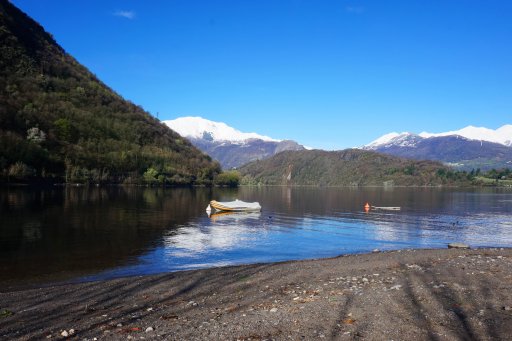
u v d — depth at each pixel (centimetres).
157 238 3684
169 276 2156
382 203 9625
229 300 1553
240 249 3272
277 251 3219
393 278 1819
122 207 6794
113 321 1286
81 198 8581
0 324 1295
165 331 1141
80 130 18525
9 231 3841
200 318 1270
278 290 1697
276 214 6562
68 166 14375
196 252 3088
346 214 6625
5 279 2181
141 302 1584
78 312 1440
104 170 15875
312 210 7444
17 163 12075
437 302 1356
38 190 11150
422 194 15275
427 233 4397
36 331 1207
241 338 1059
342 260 2558
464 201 10562
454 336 1036
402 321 1159
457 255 2606
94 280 2183
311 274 2069
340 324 1148
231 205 6831
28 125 15775
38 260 2680
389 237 4069
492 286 1597
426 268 2058
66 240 3444
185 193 13150
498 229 4784
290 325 1150
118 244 3325
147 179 17088
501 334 1044
